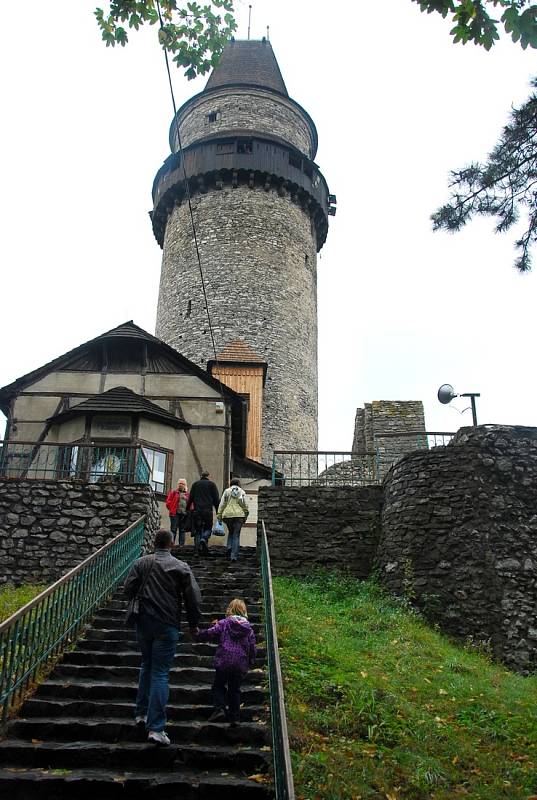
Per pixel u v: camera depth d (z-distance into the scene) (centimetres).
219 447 1662
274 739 489
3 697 554
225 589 970
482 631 1028
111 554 896
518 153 715
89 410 1539
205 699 633
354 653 830
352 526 1305
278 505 1326
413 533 1171
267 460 2400
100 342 1733
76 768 520
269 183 2852
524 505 1105
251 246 2738
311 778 514
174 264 2809
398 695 705
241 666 590
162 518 1537
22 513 1149
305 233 2953
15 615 579
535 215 742
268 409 2483
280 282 2728
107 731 560
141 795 486
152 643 561
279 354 2598
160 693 539
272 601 674
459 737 632
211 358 2531
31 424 1650
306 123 3250
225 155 2855
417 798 525
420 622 1055
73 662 695
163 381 1727
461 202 743
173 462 1625
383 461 1703
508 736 650
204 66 797
